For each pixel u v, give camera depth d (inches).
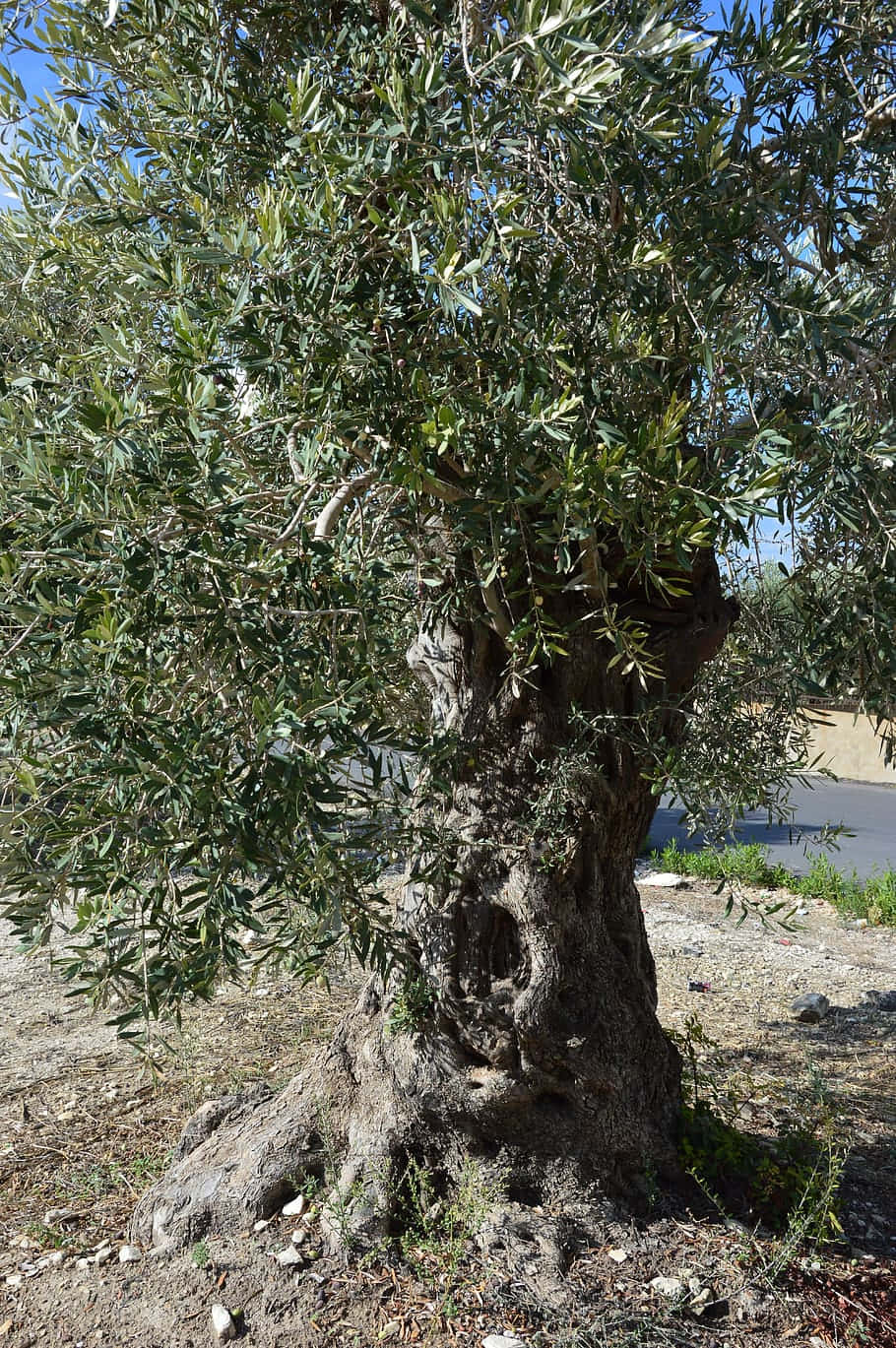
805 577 121.9
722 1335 123.2
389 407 91.0
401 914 145.5
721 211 100.7
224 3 108.6
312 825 79.1
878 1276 135.7
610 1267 131.8
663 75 86.1
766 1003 267.6
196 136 102.3
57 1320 127.4
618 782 138.9
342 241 86.7
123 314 99.3
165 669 79.2
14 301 111.7
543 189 101.9
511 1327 122.2
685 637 130.6
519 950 139.9
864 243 108.0
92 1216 151.7
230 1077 201.6
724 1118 172.2
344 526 88.9
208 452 75.0
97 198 100.8
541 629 98.3
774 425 93.9
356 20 109.5
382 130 88.4
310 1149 145.1
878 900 360.8
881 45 108.6
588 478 83.0
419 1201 137.6
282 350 84.7
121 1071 208.5
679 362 104.3
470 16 87.8
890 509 97.1
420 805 120.7
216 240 89.4
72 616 74.2
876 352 101.0
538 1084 137.8
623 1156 142.0
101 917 80.7
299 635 81.9
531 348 91.6
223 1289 130.3
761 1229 141.6
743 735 140.5
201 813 74.1
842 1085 207.9
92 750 78.0
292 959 113.3
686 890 395.2
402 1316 124.0
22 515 76.4
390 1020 144.3
